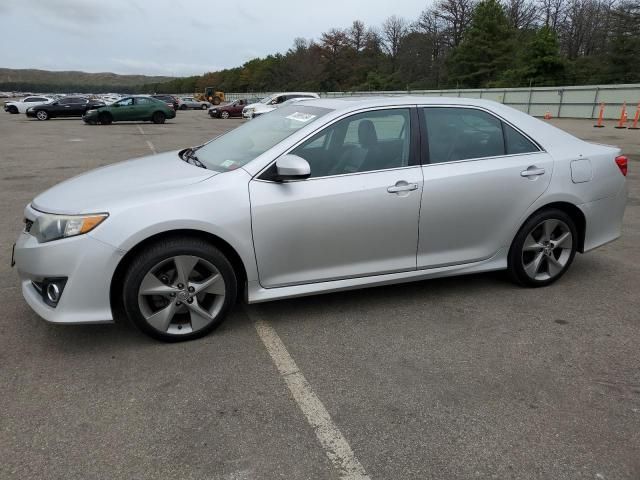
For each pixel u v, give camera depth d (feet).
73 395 9.04
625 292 13.89
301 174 10.52
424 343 11.06
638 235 19.35
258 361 10.27
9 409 8.63
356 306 12.85
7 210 23.00
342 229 11.50
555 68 153.99
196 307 10.79
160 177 11.41
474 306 12.92
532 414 8.71
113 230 9.86
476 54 185.26
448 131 12.70
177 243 10.34
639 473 7.40
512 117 13.53
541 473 7.39
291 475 7.30
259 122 13.98
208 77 441.27
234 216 10.59
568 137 14.30
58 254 9.79
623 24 143.95
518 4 216.54
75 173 34.22
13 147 50.29
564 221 13.83
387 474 7.35
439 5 226.38
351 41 273.33
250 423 8.40
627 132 65.46
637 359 10.50
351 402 8.99
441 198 12.26
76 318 10.02
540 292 13.88
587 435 8.19
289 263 11.35
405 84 230.27
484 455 7.74
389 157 12.05
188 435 8.09
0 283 14.07
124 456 7.61
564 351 10.78
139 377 9.62
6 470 7.29
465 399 9.11
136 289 10.23
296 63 303.89
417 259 12.54
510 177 12.93
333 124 11.71
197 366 10.03
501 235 13.26
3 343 10.80
